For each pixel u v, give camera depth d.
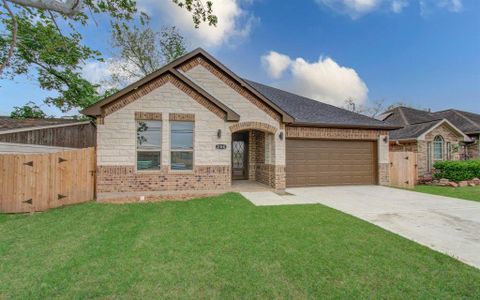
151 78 9.98
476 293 3.42
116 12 9.49
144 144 10.08
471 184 13.91
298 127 12.87
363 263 4.29
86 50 15.48
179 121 10.39
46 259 4.52
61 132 13.48
